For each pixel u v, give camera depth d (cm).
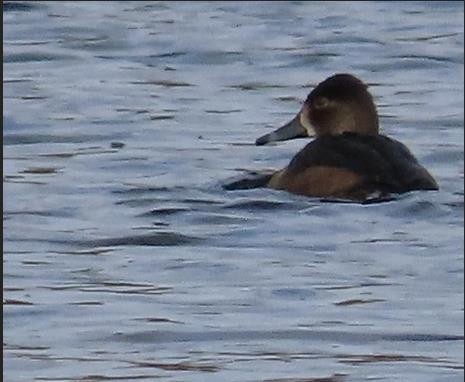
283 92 2219
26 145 1881
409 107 2133
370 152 1584
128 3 2752
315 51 2456
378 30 2605
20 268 1402
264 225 1522
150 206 1587
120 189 1652
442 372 1157
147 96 2158
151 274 1390
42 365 1166
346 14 2714
